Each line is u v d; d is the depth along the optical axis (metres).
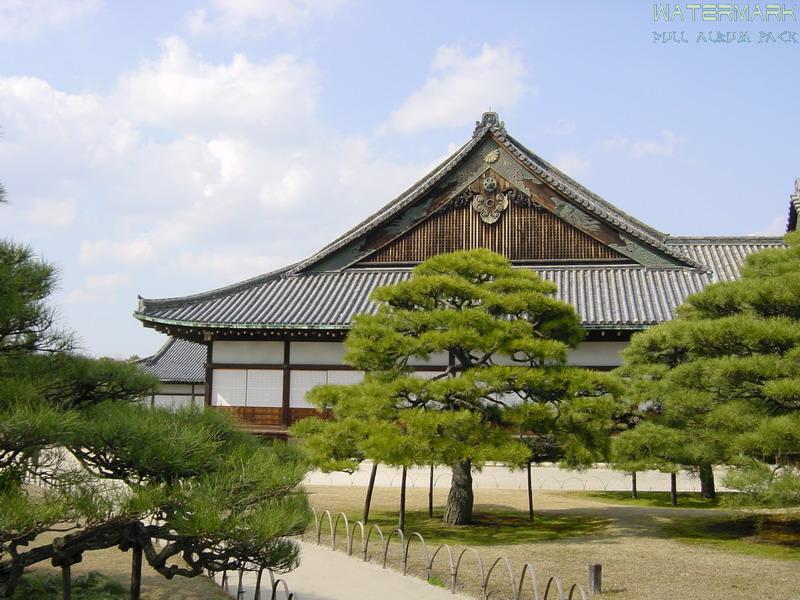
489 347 20.45
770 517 23.52
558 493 32.25
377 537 20.94
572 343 22.91
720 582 15.67
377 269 39.12
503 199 37.97
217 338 36.28
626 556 18.16
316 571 16.98
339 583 15.83
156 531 10.58
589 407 20.19
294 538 20.94
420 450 19.06
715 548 19.25
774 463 24.11
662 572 16.52
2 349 11.26
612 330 32.62
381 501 28.56
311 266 39.53
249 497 10.38
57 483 9.58
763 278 20.17
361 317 21.56
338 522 23.48
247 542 10.05
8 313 10.48
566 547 19.30
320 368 35.62
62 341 11.59
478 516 24.88
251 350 36.12
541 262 37.44
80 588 14.41
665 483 33.72
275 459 11.27
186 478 10.36
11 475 9.59
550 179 37.19
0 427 8.73
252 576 16.42
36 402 9.70
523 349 20.34
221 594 14.58
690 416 20.80
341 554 18.94
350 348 21.78
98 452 9.96
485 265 22.36
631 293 34.75
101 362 11.93
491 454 18.88
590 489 33.66
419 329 21.48
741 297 19.38
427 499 29.16
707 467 25.88
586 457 20.31
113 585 14.55
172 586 15.12
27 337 11.35
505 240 37.81
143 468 9.87
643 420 25.45
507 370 19.95
